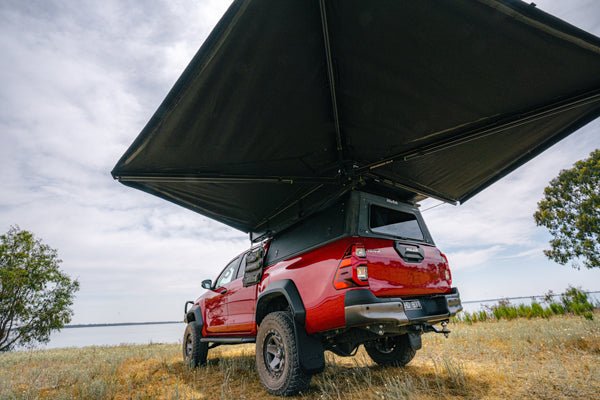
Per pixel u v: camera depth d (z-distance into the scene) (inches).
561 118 134.4
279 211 222.2
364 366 164.9
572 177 611.2
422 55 107.8
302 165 176.6
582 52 95.6
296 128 146.7
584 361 136.9
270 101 127.6
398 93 127.6
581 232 593.0
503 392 108.7
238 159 159.8
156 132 130.4
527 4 83.7
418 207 155.3
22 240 671.8
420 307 120.5
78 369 201.0
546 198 654.5
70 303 701.9
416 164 170.9
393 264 118.0
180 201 197.9
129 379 163.8
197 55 101.7
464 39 98.6
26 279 640.4
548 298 426.0
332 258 115.9
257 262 165.5
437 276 135.2
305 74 119.9
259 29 98.2
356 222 119.3
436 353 188.4
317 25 102.6
